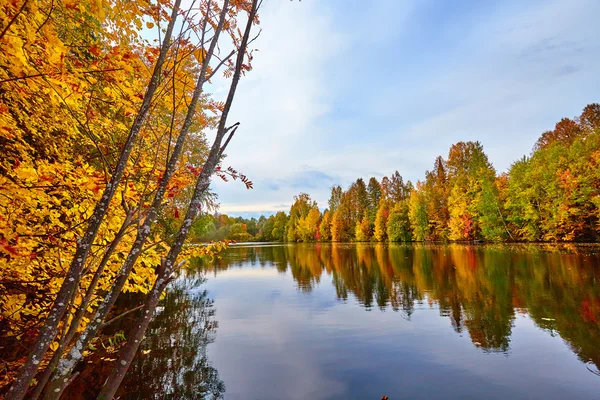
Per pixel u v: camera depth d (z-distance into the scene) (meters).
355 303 11.70
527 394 5.17
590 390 5.23
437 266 19.81
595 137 29.23
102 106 2.97
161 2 1.94
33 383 3.46
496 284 13.14
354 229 69.75
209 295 14.02
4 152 2.90
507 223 37.06
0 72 2.06
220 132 1.60
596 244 25.27
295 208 87.94
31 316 3.49
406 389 5.48
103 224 2.82
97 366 5.79
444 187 51.44
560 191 29.83
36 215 2.82
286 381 5.86
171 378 5.86
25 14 1.79
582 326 7.81
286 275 20.00
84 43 2.65
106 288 3.38
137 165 2.63
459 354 6.76
